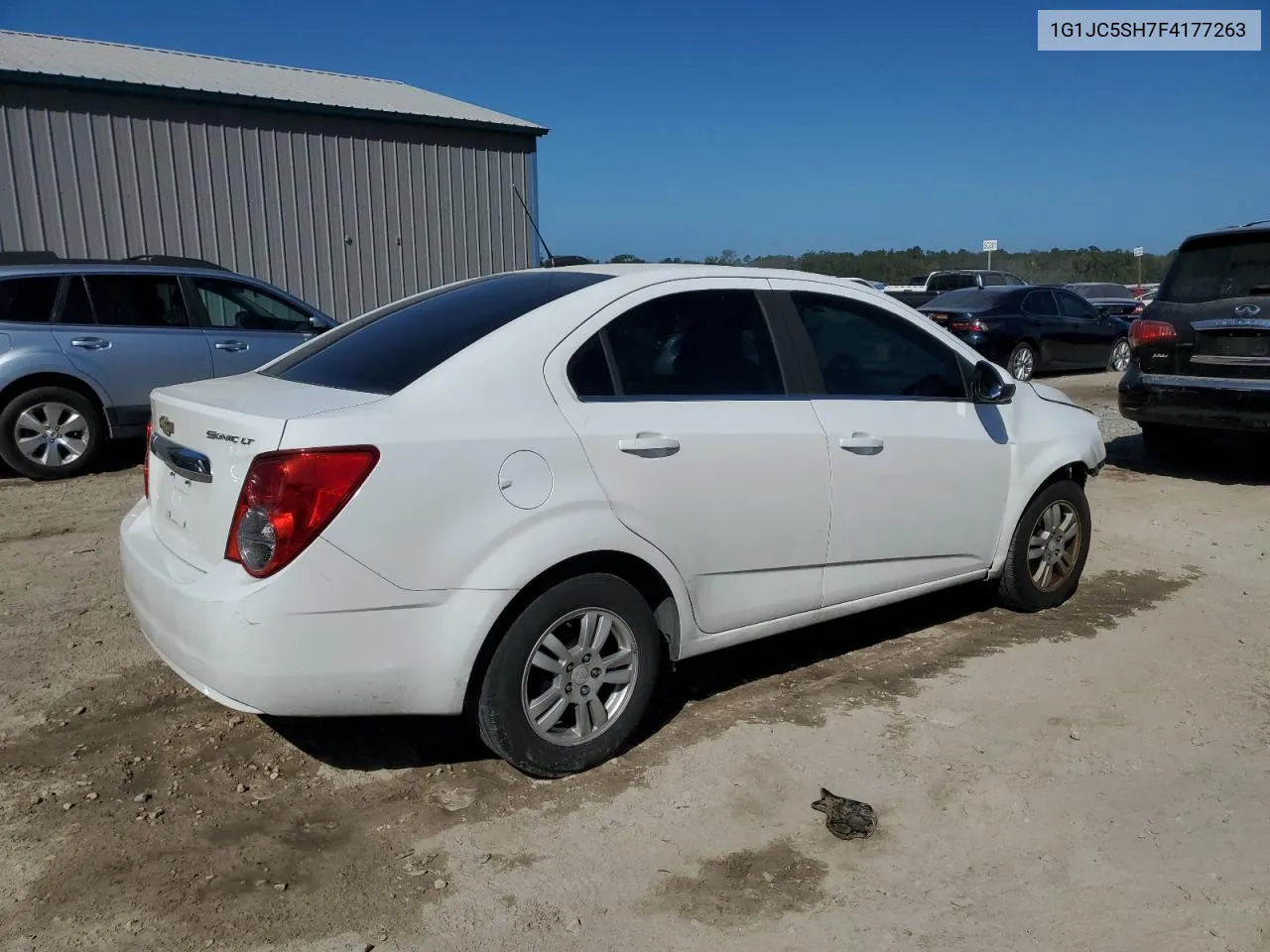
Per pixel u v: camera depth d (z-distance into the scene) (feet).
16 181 39.68
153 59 50.16
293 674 9.55
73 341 26.40
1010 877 9.63
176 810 10.52
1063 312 54.65
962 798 11.00
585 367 11.29
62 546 19.94
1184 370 26.81
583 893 9.32
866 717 12.95
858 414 13.56
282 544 9.39
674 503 11.56
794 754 11.93
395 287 50.96
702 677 14.24
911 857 9.93
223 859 9.70
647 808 10.73
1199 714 13.16
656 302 12.10
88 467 28.12
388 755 11.80
